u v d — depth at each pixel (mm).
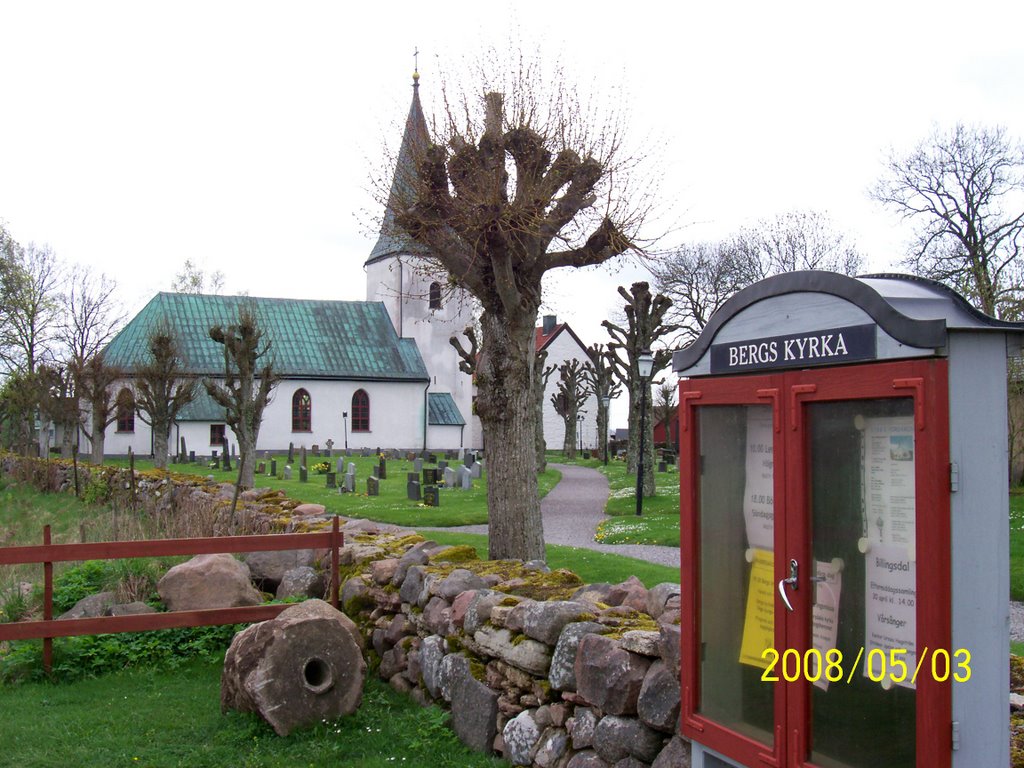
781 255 52125
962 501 3287
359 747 6605
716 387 4355
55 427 56688
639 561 14383
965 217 36125
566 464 56938
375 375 62938
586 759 5316
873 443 3578
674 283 50438
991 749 3309
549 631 5816
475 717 6477
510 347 10898
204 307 61438
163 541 8664
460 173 10875
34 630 8344
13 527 22531
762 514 4188
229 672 7203
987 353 3361
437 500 27766
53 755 6613
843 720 3682
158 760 6484
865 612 3605
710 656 4449
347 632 7141
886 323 3402
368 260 68688
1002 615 3336
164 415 40969
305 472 40188
